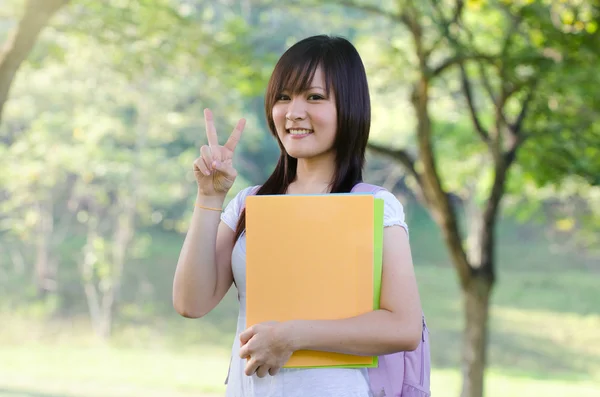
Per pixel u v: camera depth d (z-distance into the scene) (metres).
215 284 2.19
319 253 1.97
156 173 22.58
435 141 13.69
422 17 9.08
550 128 9.15
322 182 2.19
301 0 10.22
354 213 1.97
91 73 19.47
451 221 9.38
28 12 5.92
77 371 17.92
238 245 2.17
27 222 22.50
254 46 9.65
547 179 9.48
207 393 15.84
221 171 2.08
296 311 1.96
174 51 9.27
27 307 24.20
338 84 2.10
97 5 8.77
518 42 8.89
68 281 26.77
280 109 2.13
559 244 37.50
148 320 24.62
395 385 2.11
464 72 9.70
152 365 19.36
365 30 11.59
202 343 22.83
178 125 22.00
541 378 19.56
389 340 1.92
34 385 15.28
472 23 9.75
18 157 20.86
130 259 30.19
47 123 20.12
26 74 16.64
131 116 24.69
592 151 9.14
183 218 26.78
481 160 14.31
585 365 21.28
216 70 9.59
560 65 7.89
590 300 29.30
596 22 7.44
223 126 21.03
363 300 1.96
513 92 9.03
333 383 2.04
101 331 22.27
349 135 2.13
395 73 9.38
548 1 8.09
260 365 1.91
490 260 9.70
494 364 21.41
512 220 40.25
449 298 30.00
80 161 20.55
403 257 2.03
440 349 23.36
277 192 2.30
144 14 8.91
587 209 15.05
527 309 28.22
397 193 35.56
